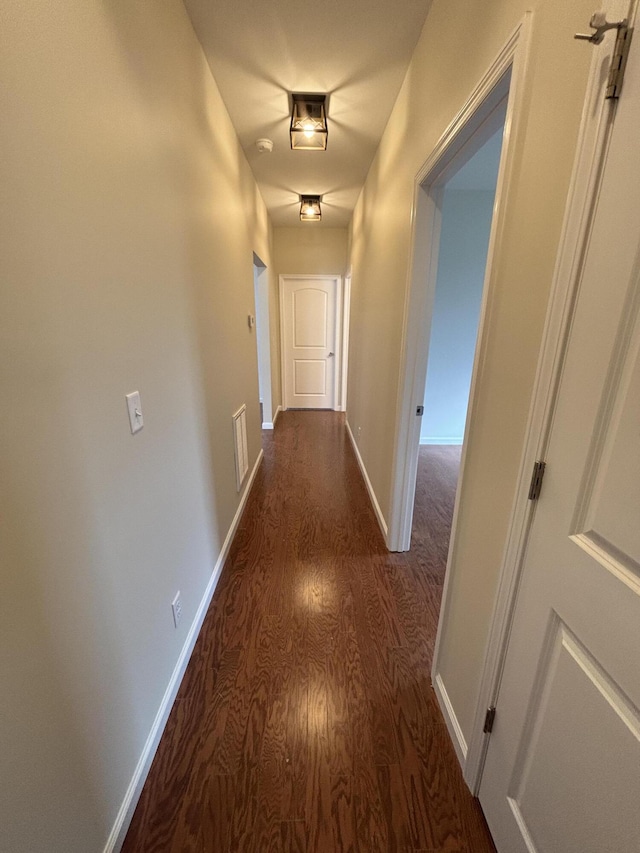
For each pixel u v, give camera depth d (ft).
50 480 2.23
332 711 4.05
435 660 4.23
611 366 1.80
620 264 1.73
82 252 2.51
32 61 2.04
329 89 6.06
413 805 3.27
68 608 2.40
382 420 7.63
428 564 6.57
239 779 3.44
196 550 5.04
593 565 1.94
